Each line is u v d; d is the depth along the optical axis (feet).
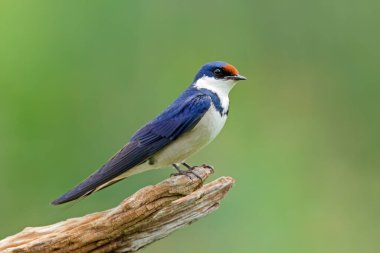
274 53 47.50
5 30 43.75
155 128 30.27
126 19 44.27
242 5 47.57
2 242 24.43
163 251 40.34
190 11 46.70
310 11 46.88
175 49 45.96
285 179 44.50
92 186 27.86
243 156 45.83
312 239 41.63
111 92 43.39
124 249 25.41
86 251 24.89
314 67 46.96
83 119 42.75
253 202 42.63
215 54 47.26
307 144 46.32
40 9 43.96
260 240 40.81
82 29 43.65
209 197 26.22
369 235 43.06
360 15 46.42
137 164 29.91
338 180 45.03
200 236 40.32
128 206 24.81
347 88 46.65
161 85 44.96
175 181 25.84
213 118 30.76
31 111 42.68
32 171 41.75
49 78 43.06
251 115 47.42
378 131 45.88
